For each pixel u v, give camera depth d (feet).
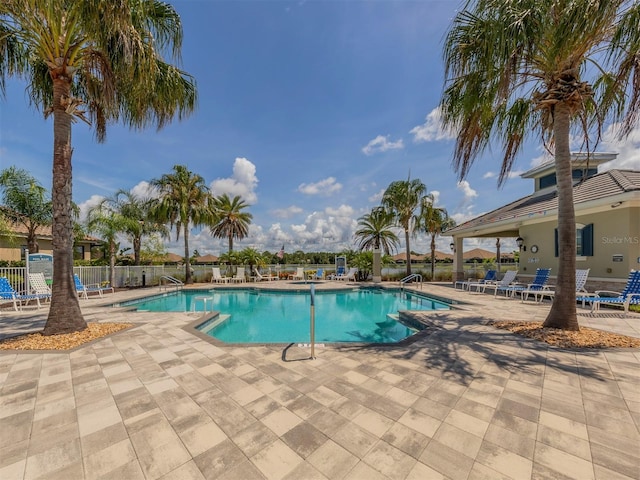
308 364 12.26
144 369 11.78
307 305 37.32
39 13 14.65
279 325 26.89
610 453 6.57
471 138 17.47
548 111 17.69
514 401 8.99
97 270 45.03
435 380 10.59
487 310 25.32
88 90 18.86
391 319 27.48
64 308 17.03
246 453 6.70
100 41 14.76
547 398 9.16
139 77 15.90
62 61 16.30
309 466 6.26
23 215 43.14
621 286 26.66
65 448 6.89
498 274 55.72
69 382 10.57
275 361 12.65
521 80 16.84
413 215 62.13
